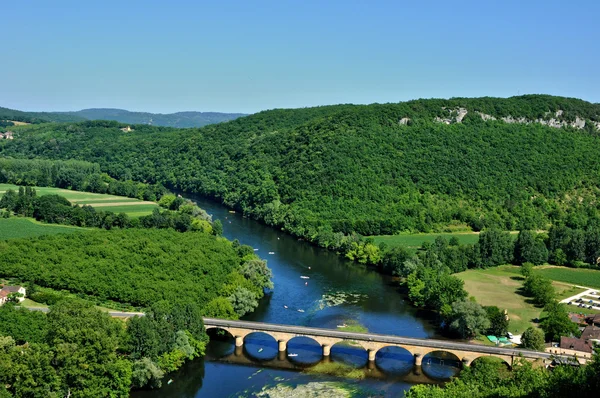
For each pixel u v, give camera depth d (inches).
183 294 7416.3
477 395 4419.3
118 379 5393.7
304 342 7111.2
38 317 5890.8
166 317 6432.1
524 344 6717.5
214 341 7012.8
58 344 5078.7
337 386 5979.3
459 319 7224.4
